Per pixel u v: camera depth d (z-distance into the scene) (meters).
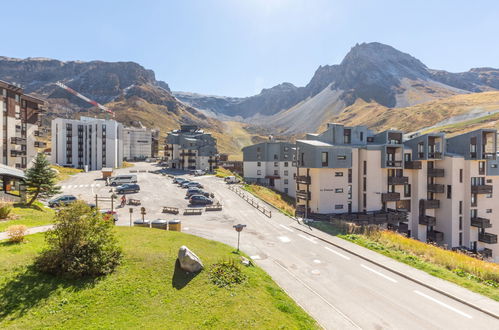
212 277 16.55
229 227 35.75
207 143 120.94
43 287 13.93
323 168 44.88
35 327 11.73
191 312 13.34
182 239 23.44
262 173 97.19
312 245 28.75
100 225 17.22
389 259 24.25
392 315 15.72
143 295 14.37
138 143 182.00
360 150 47.28
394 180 47.00
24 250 17.30
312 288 18.83
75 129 120.38
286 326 12.96
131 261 17.00
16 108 62.00
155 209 45.56
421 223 48.44
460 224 48.88
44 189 37.16
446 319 15.44
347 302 17.05
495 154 49.78
